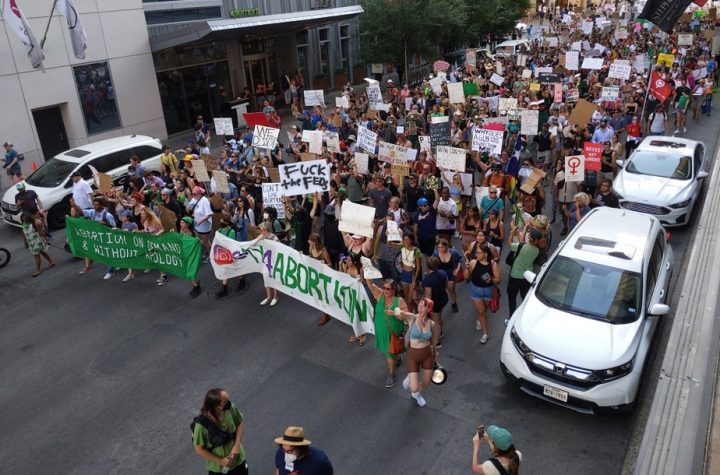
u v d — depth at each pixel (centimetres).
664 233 991
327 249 1135
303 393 848
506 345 801
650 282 845
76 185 1524
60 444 780
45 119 2214
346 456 719
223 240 1127
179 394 866
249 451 736
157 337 1032
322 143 1662
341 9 3044
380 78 4041
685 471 616
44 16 2117
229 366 927
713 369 502
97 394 882
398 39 3259
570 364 730
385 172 1421
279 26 2922
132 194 1405
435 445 730
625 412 729
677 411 726
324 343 980
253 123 1762
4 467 744
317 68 3641
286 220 1237
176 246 1182
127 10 2381
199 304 1143
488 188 1166
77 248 1331
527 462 695
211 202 1389
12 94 2055
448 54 3822
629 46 3447
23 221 1305
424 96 2444
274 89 3381
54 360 983
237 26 2492
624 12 5484
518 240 1075
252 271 1121
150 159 1820
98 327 1083
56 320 1121
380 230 1088
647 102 2072
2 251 1393
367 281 918
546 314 806
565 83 2470
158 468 728
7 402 877
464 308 1061
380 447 731
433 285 862
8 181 2050
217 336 1020
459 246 1301
